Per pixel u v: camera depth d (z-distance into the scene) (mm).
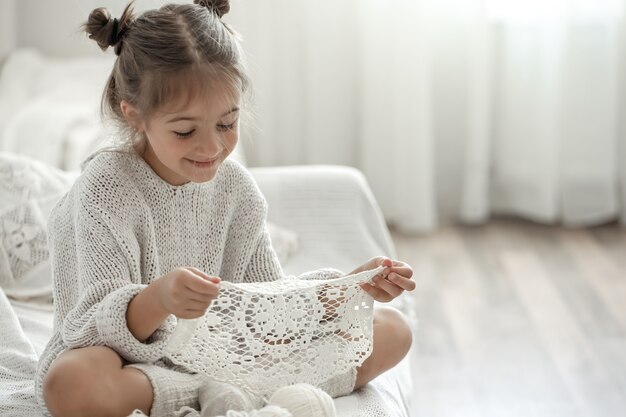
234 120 1259
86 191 1280
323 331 1268
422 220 3396
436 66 3461
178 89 1203
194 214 1372
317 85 3357
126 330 1146
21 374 1408
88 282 1231
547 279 2936
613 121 3363
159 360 1254
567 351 2439
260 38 3285
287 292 1214
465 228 3453
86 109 2686
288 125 3406
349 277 1232
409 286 1256
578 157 3391
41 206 1813
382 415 1270
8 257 1757
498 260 3111
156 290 1130
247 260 1438
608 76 3334
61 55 3348
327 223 2055
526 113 3398
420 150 3357
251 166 3436
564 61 3332
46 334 1604
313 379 1243
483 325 2609
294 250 1970
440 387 2262
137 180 1322
